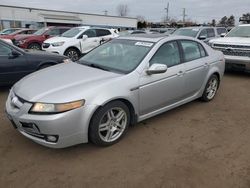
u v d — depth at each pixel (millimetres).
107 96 3605
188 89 5098
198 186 3057
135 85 3998
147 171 3311
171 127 4570
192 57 5223
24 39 14797
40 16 44875
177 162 3514
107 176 3199
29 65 6539
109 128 3811
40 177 3162
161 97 4492
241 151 3836
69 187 3002
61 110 3303
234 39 8852
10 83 6398
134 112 4090
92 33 13039
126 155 3650
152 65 4141
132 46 4668
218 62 5875
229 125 4727
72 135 3422
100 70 4219
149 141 4051
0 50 6195
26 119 3371
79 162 3469
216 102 5977
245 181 3154
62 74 4102
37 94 3484
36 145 3854
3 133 4215
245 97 6453
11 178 3133
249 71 9125
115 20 51750
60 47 11703
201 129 4531
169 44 4754
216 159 3607
